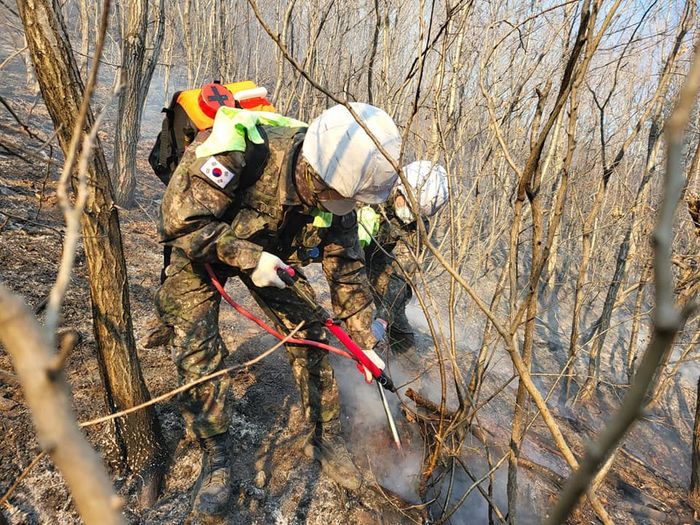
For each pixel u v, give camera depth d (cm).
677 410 456
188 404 196
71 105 152
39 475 187
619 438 34
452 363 172
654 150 327
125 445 198
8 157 407
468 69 322
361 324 213
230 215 192
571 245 661
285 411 257
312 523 205
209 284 198
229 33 562
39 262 298
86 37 669
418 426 258
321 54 452
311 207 185
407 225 271
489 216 541
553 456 304
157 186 561
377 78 399
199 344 194
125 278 186
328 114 169
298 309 217
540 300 591
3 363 224
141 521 188
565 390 393
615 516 257
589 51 112
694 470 287
